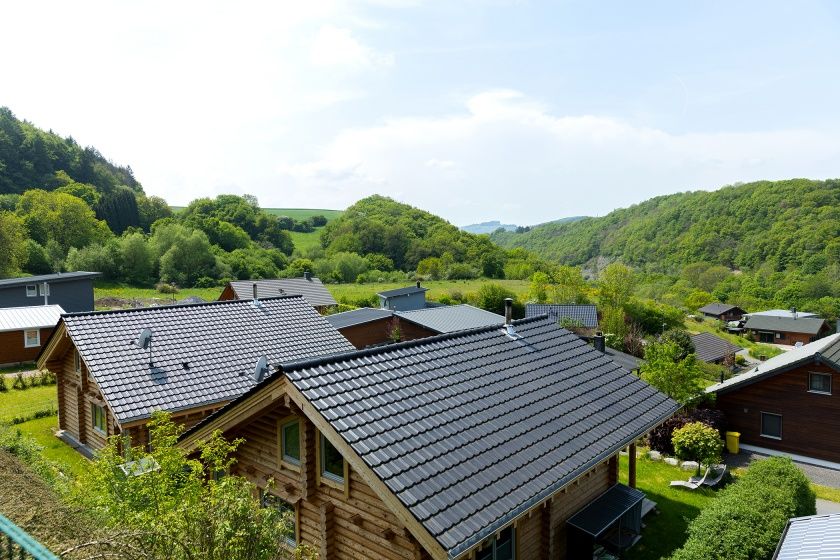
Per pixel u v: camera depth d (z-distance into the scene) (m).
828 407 22.77
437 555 7.05
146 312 19.17
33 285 44.00
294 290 49.53
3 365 34.62
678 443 19.39
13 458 11.13
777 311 82.94
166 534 6.56
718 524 11.07
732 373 48.78
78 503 8.68
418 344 12.05
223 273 82.88
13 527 5.16
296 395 8.87
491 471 8.83
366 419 8.66
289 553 10.46
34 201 84.44
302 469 9.81
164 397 15.83
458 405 10.30
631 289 62.25
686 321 82.00
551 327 16.50
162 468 8.65
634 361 31.69
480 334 14.05
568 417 11.79
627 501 12.95
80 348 16.42
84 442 19.84
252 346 19.53
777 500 12.12
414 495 7.50
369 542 9.04
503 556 10.12
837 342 26.50
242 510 6.83
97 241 85.06
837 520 10.59
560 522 11.70
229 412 10.32
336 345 21.42
